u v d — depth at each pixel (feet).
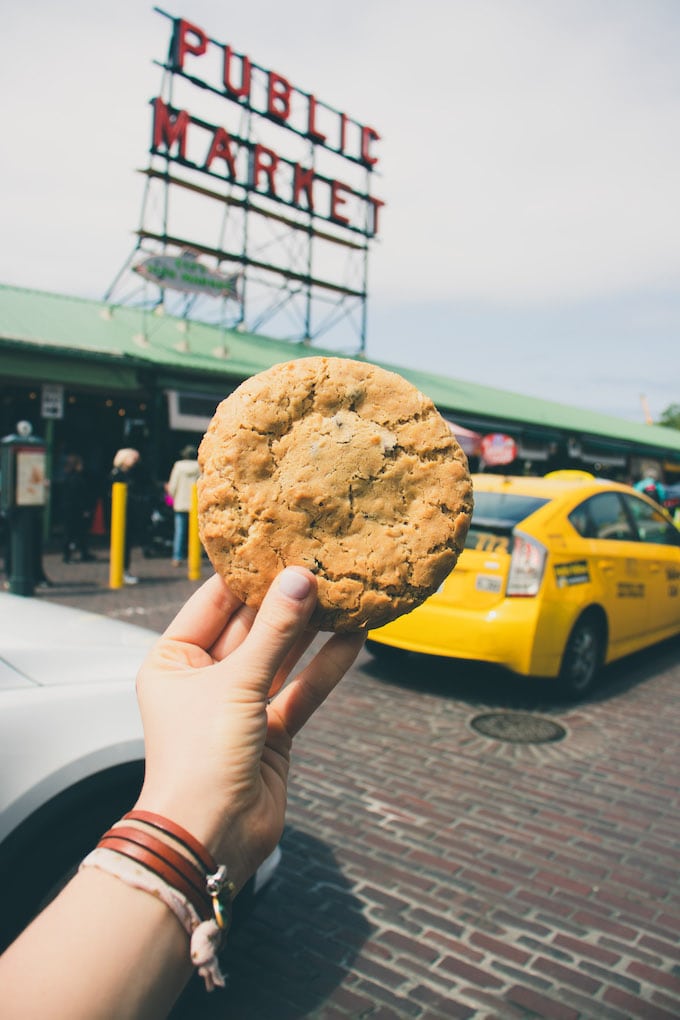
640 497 20.44
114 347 41.34
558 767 12.88
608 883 9.41
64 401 45.03
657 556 19.65
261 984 7.48
